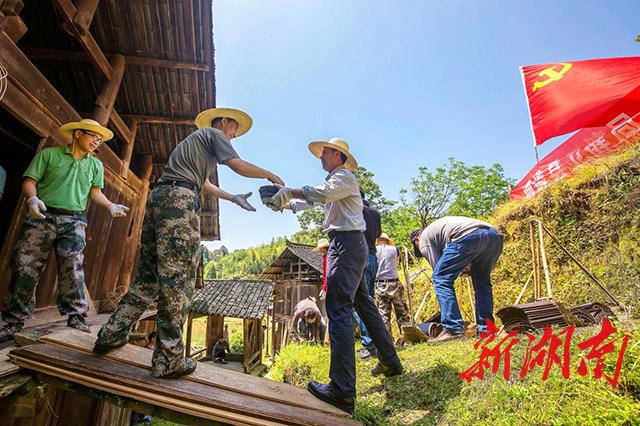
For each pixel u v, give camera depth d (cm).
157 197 195
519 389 202
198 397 175
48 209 258
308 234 3359
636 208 531
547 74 920
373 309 282
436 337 405
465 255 365
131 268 575
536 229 659
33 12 442
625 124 745
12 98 273
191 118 573
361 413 259
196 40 446
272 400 195
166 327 185
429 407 249
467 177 2273
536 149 925
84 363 186
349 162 272
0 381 171
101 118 423
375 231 378
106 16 416
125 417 501
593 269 532
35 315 322
